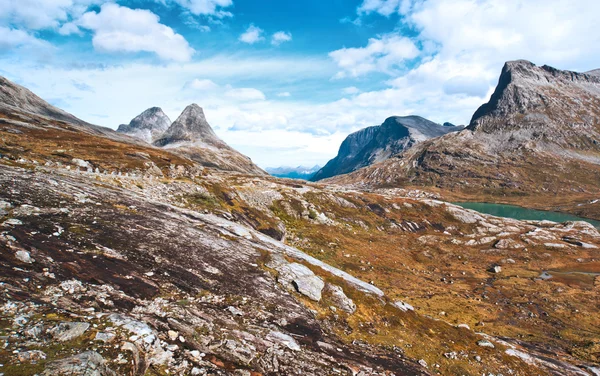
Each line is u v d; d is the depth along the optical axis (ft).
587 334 195.52
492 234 497.46
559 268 360.48
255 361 65.82
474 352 130.93
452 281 298.56
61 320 49.88
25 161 171.01
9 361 37.11
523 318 218.59
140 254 94.12
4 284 55.16
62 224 92.73
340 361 83.46
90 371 39.58
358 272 273.33
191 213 163.94
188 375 50.62
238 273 112.57
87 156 226.79
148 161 258.37
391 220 515.91
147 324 60.95
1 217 83.20
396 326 132.16
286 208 406.41
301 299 116.88
